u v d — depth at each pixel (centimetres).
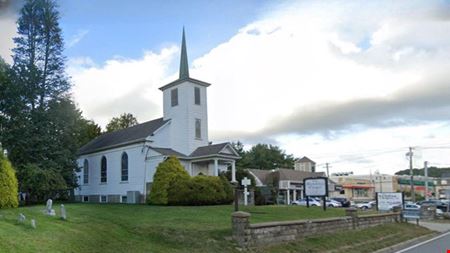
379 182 9706
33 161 3372
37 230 1111
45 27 3622
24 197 3625
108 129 6488
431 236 2331
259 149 9062
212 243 1259
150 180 3494
